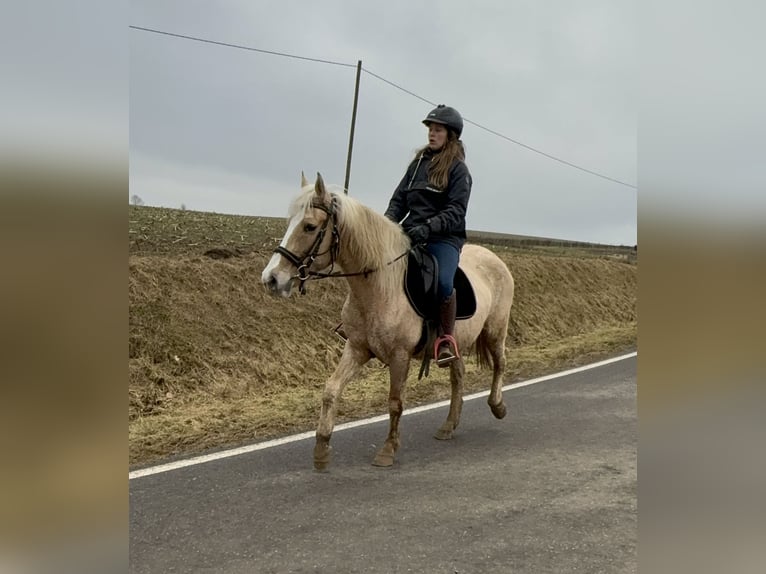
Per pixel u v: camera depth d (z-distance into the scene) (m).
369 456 4.70
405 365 4.54
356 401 6.64
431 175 4.88
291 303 9.20
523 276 15.38
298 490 3.96
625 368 8.88
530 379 8.05
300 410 6.17
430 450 4.88
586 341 11.98
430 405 6.50
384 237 4.36
